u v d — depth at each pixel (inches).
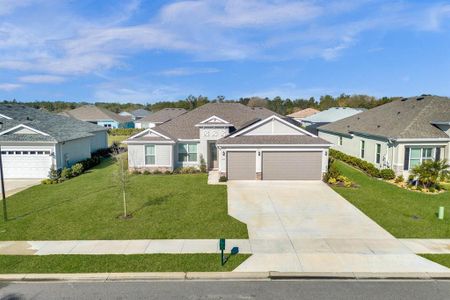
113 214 563.2
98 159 1205.7
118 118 2829.7
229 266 370.3
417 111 926.4
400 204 621.0
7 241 446.9
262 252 409.1
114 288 329.7
